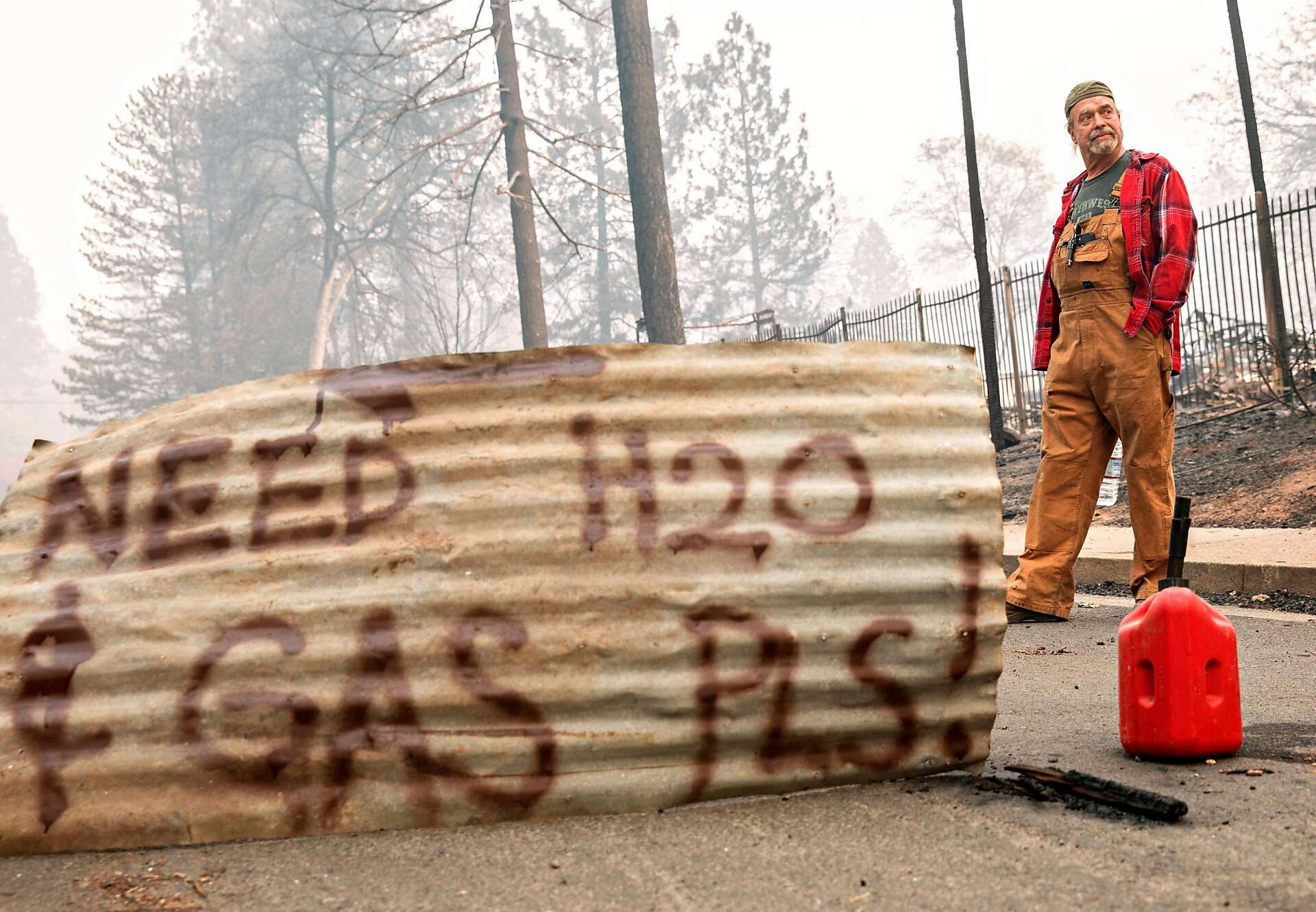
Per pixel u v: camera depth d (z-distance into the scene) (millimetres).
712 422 2533
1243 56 11477
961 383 2668
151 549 2537
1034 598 5043
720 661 2420
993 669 2545
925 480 2566
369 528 2477
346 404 2568
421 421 2537
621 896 1945
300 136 49219
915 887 1909
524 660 2383
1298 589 5254
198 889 2078
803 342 2607
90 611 2473
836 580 2467
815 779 2469
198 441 2609
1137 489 4824
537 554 2424
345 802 2352
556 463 2480
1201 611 2631
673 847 2168
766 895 1912
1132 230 4652
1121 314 4691
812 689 2443
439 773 2361
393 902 1971
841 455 2543
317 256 50969
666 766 2406
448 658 2383
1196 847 2020
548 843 2223
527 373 2547
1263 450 9391
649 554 2432
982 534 2568
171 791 2357
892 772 2516
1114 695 3523
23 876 2201
